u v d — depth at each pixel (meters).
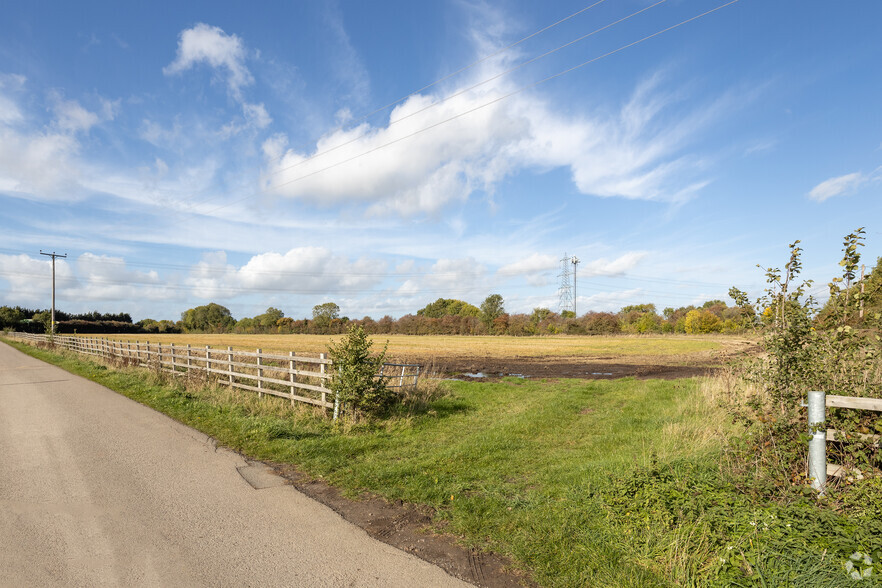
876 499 3.81
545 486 5.78
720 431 6.79
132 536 4.32
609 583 3.42
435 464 6.81
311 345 56.72
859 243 4.95
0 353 33.53
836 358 4.92
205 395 12.05
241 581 3.54
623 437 8.33
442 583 3.52
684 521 4.02
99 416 10.03
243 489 5.66
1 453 7.16
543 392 15.75
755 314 5.55
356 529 4.53
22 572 3.64
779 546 3.42
